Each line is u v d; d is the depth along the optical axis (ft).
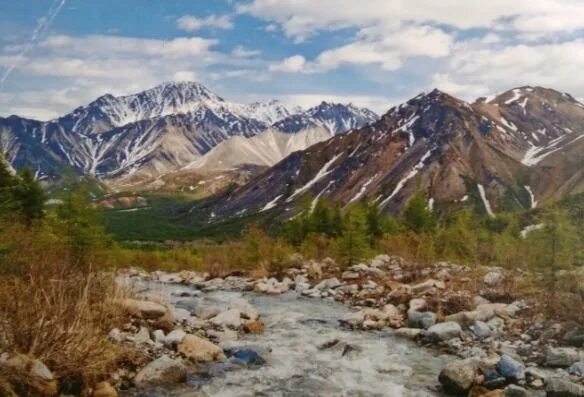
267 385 42.55
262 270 117.60
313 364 48.44
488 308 60.80
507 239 108.17
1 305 39.06
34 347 36.29
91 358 38.09
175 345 48.19
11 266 49.52
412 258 116.26
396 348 54.03
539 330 54.19
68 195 91.25
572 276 62.54
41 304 39.11
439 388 42.24
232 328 60.70
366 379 44.45
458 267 99.55
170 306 63.16
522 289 70.28
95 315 44.29
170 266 164.45
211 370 45.37
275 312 74.69
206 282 109.50
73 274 48.91
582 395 36.14
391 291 80.18
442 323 57.06
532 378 40.91
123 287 54.39
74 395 35.99
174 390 40.19
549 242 64.90
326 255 146.30
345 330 62.75
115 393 36.94
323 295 88.02
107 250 90.79
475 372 41.55
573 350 46.44
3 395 32.12
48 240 64.90
